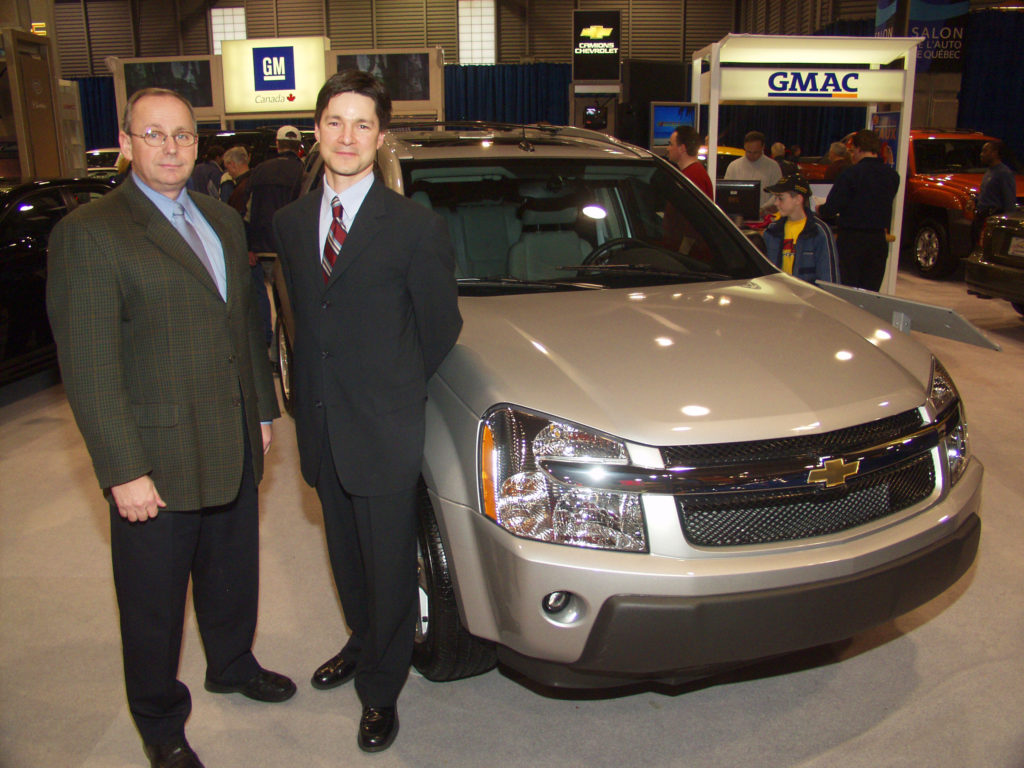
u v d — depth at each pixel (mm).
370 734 2162
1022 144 14414
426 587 2262
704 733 2229
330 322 1975
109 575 3113
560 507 1926
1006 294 6453
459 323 2074
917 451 2121
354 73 1891
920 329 2887
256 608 2334
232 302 1986
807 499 1979
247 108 14367
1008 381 5438
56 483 4000
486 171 3051
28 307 5262
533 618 1922
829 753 2139
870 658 2535
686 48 19953
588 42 12438
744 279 2920
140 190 1854
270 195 5359
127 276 1797
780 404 2029
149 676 1993
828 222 6246
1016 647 2574
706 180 5949
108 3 20219
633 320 2432
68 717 2311
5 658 2588
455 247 2838
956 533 2152
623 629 1875
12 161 8445
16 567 3174
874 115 7738
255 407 2104
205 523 2164
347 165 1907
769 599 1893
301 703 2371
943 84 14172
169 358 1866
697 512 1930
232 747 2184
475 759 2133
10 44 8125
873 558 1982
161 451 1879
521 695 2402
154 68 14406
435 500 2094
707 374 2121
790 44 6883
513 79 19516
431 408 2207
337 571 2291
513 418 1997
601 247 3002
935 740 2176
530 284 2764
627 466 1914
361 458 2000
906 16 9820
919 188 9641
